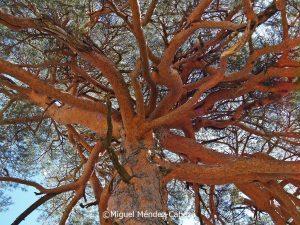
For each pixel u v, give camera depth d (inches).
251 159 234.7
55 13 250.4
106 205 242.4
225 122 305.1
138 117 239.3
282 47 238.4
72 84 301.1
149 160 233.9
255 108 326.6
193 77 329.1
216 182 241.6
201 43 286.0
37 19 224.2
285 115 345.4
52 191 248.5
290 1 305.0
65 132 387.2
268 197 281.9
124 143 243.6
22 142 374.0
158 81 246.7
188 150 260.5
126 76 342.6
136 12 213.8
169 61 240.2
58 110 279.7
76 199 258.4
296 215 252.1
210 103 285.7
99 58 228.8
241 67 313.9
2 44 284.5
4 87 335.6
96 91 305.1
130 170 228.7
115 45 331.3
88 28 290.5
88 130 374.9
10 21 222.8
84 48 224.8
